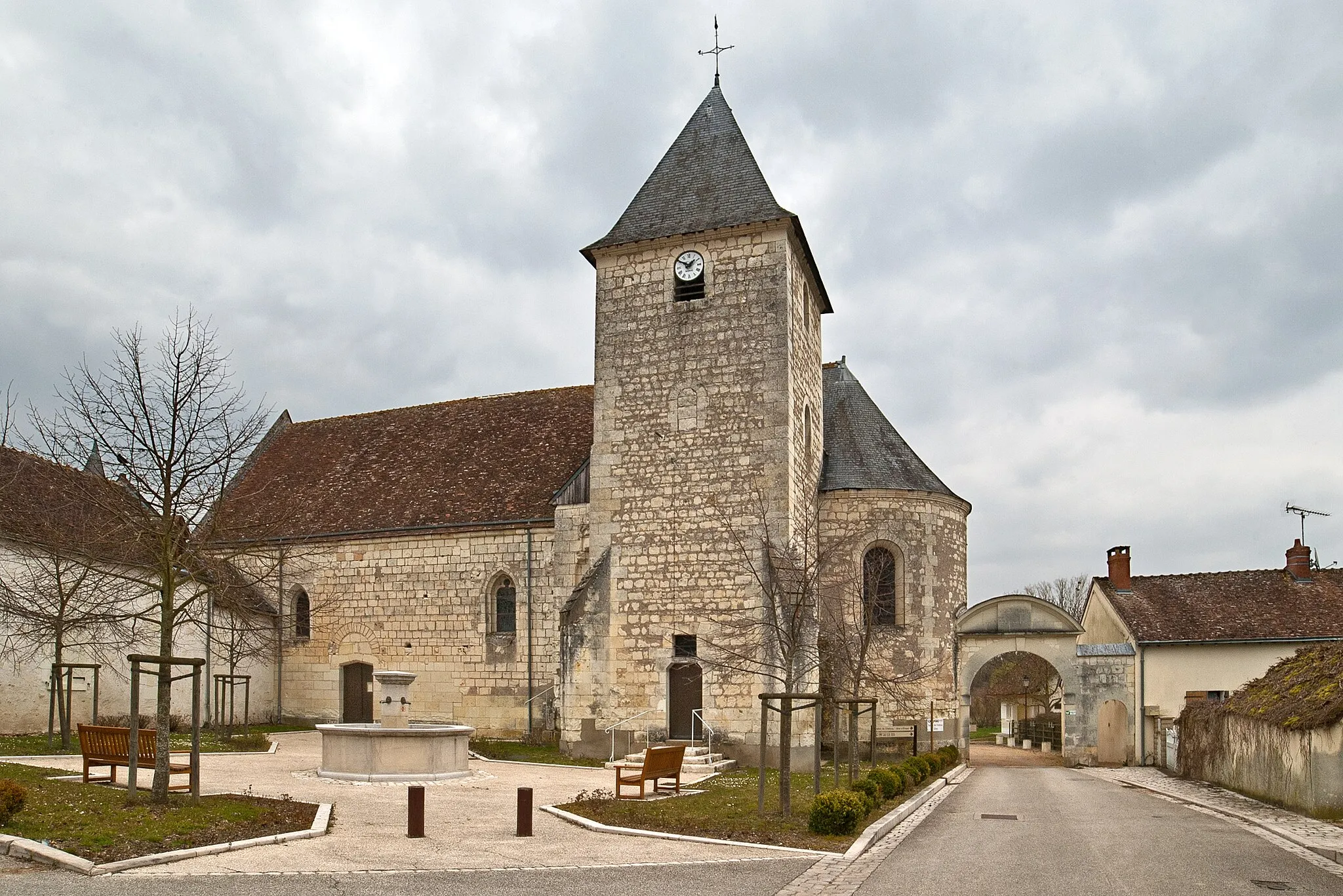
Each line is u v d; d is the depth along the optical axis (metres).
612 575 24.17
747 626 21.83
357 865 10.95
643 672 23.53
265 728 28.47
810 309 27.08
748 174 25.25
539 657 26.39
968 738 28.16
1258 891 10.20
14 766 16.48
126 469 14.23
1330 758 15.38
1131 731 28.69
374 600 28.61
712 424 24.02
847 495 26.34
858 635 22.48
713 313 24.44
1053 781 22.91
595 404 25.14
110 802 13.12
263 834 12.16
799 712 22.12
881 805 16.17
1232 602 30.12
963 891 10.15
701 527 23.67
